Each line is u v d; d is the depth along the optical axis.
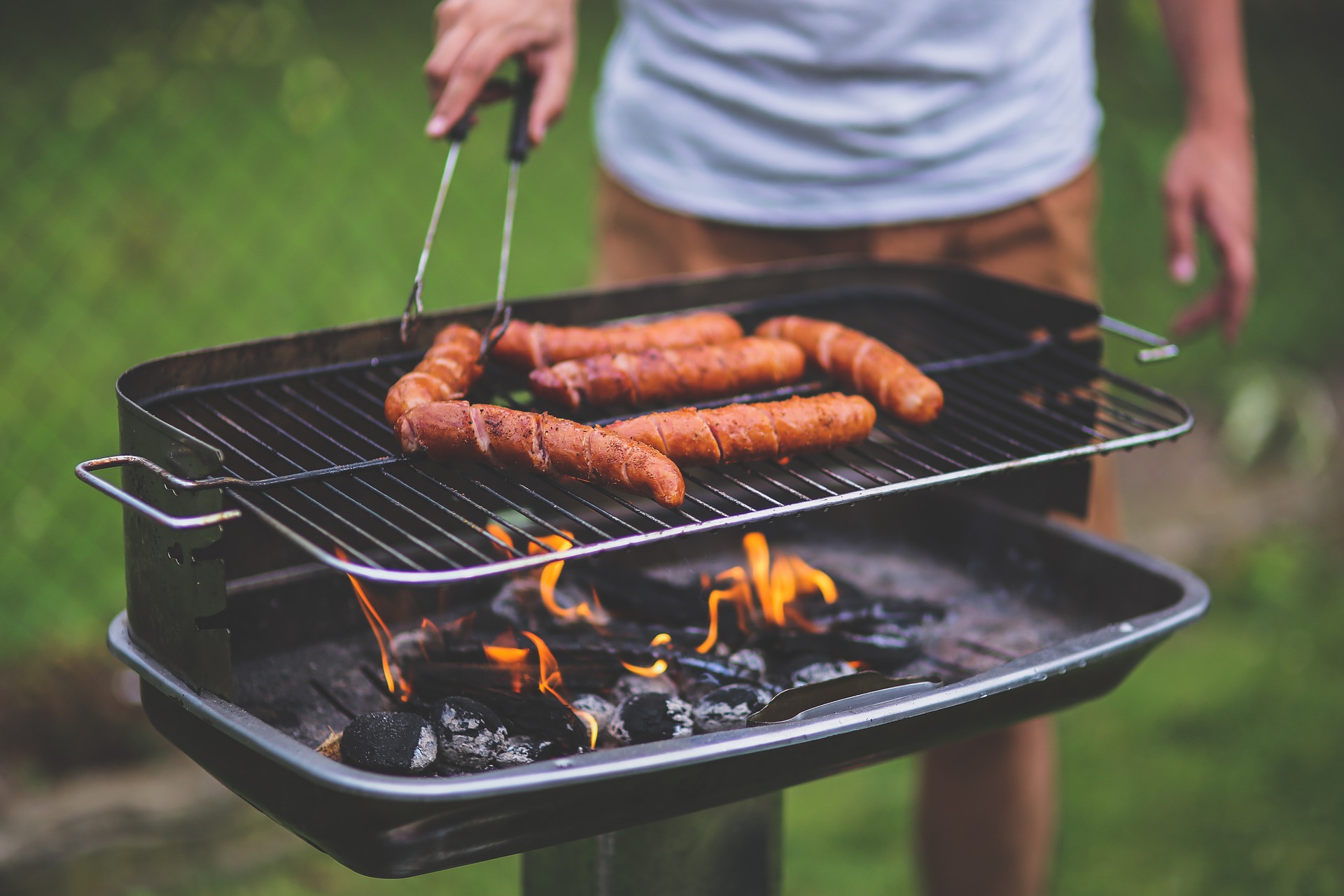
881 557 2.07
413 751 1.38
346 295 5.12
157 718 1.46
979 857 2.45
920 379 1.74
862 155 2.27
